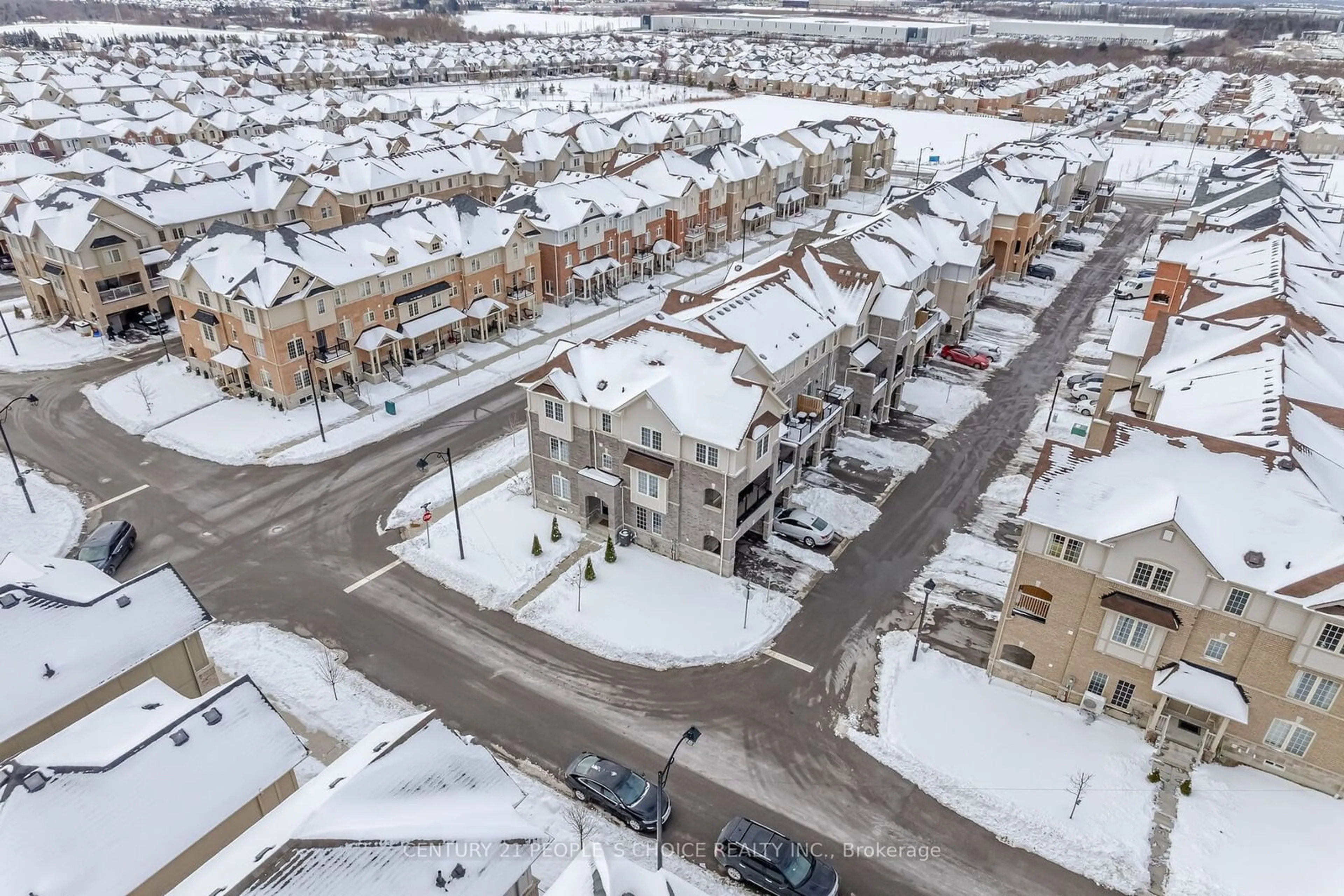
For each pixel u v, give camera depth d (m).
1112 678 38.84
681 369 49.19
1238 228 76.75
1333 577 32.47
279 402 67.12
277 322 64.25
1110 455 38.53
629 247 100.25
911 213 80.88
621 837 33.97
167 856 26.44
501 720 39.47
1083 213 121.25
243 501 56.25
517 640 44.47
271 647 43.66
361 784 26.88
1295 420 40.91
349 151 124.31
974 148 184.62
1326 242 79.06
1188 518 35.19
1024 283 100.81
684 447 47.03
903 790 36.16
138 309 83.38
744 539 53.03
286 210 100.12
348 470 59.97
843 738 38.78
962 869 32.91
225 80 196.00
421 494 57.06
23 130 131.75
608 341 52.25
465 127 151.00
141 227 83.00
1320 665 33.22
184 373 73.69
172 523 53.84
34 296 83.81
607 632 44.88
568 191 93.44
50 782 26.02
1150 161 169.38
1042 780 36.44
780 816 35.00
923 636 45.12
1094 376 73.25
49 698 31.56
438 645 44.09
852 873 32.69
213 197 92.94
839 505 56.59
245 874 23.31
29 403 68.38
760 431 46.47
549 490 54.44
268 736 30.58
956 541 53.12
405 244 74.88
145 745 28.08
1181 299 70.62
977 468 61.59
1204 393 47.00
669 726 39.31
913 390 73.62
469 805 28.02
